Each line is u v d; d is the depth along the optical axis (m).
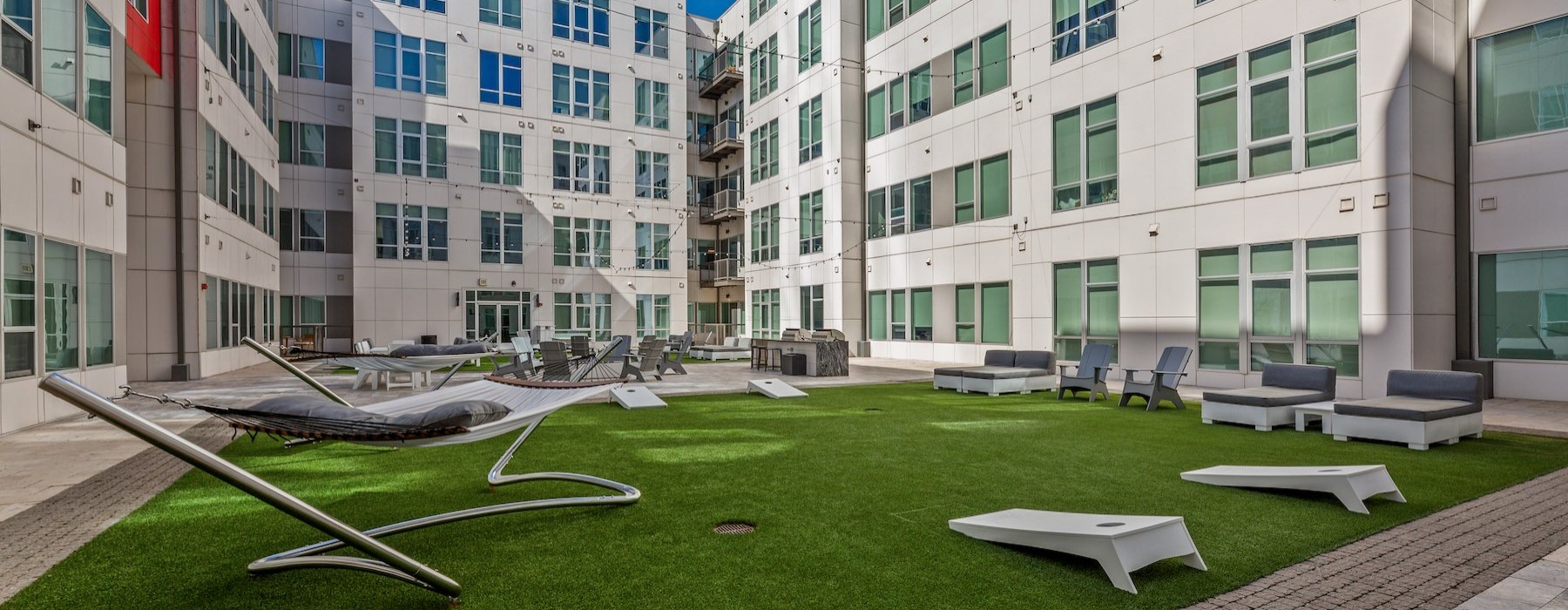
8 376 8.20
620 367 16.75
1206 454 6.58
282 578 3.39
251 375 16.03
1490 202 11.18
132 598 3.16
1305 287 11.82
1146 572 3.52
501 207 27.92
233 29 17.28
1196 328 13.34
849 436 7.58
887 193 22.72
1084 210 15.58
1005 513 4.33
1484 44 11.34
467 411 3.44
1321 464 6.15
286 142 26.42
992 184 18.53
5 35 8.25
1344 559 3.71
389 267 25.97
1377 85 10.96
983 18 18.77
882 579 3.40
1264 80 12.37
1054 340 16.38
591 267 29.67
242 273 18.23
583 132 29.61
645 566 3.55
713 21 36.12
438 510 4.64
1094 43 15.39
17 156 8.44
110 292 10.77
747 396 11.61
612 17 30.33
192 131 14.63
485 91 27.73
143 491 5.18
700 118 36.25
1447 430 7.06
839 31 23.72
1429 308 10.83
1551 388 10.57
